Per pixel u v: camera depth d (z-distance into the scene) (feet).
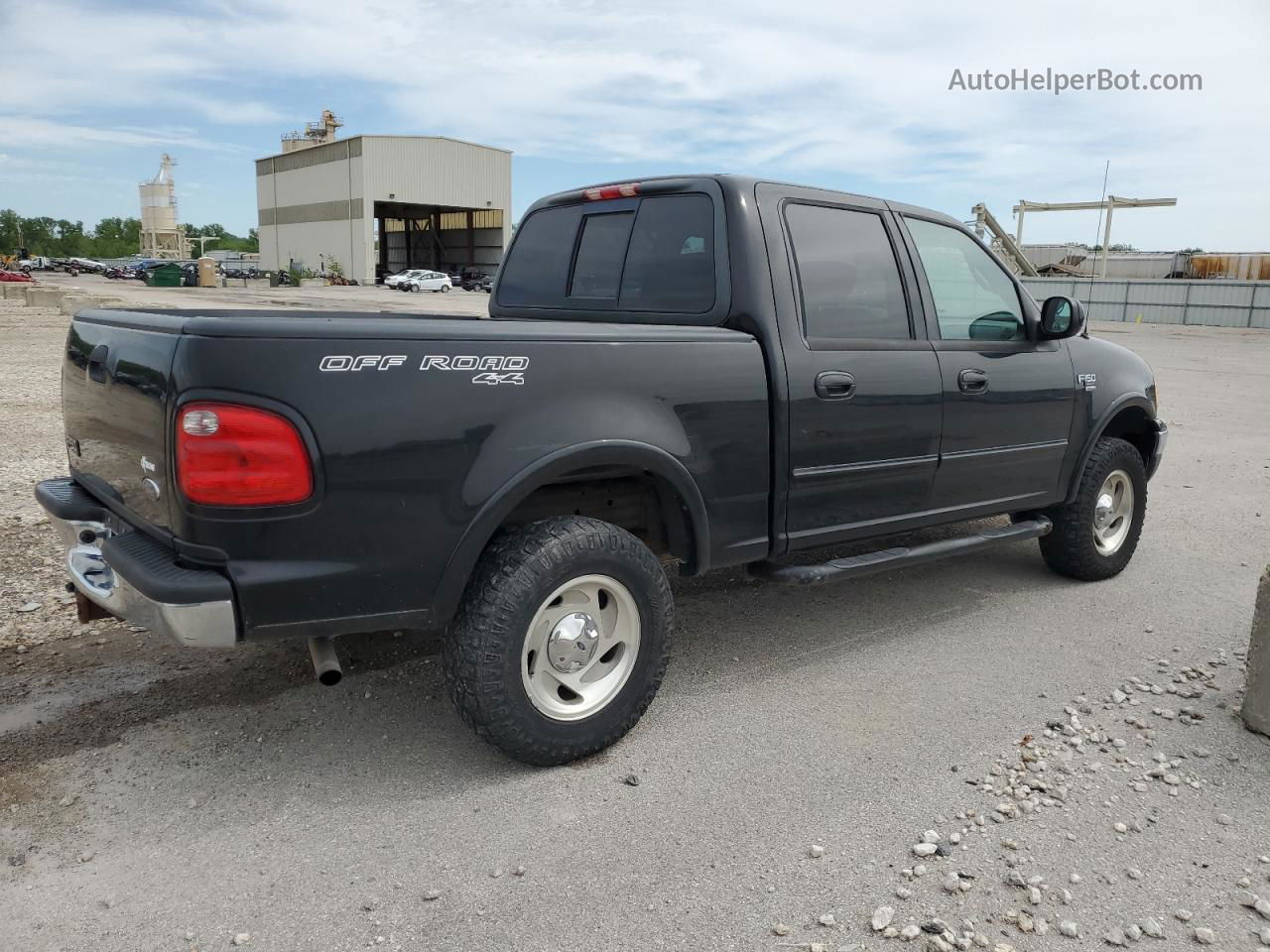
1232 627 15.11
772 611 15.62
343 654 13.35
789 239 12.21
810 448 12.10
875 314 13.07
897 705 12.17
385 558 9.12
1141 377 17.39
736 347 11.37
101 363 9.82
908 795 10.02
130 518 9.69
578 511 11.87
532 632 10.06
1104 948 7.77
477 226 272.10
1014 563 18.45
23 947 7.59
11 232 529.86
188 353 8.25
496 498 9.51
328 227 257.14
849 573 12.78
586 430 10.05
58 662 12.87
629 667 10.70
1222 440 33.91
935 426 13.55
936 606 15.93
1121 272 191.62
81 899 8.17
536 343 9.80
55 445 26.99
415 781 10.16
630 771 10.47
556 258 14.39
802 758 10.78
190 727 11.23
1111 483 17.10
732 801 9.86
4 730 11.05
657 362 10.66
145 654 13.20
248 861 8.75
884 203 13.61
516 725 9.90
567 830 9.31
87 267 256.32
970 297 14.52
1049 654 13.93
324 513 8.75
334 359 8.70
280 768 10.38
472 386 9.37
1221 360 74.79
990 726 11.62
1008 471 14.92
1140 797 10.03
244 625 8.67
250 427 8.34
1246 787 10.25
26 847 8.88
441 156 248.73
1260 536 20.70
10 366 45.44
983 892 8.45
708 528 11.33
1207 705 12.23
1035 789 10.17
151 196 391.04
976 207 95.09
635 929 7.93
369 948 7.66
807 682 12.84
